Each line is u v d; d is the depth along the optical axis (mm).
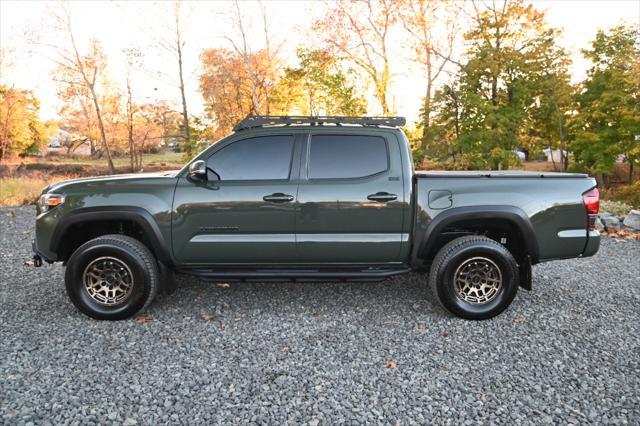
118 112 34344
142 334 3785
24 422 2547
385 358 3371
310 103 27141
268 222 4059
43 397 2816
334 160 4117
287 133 4160
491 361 3318
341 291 4934
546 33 19406
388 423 2580
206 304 4512
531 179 4047
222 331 3857
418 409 2711
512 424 2566
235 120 27688
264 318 4152
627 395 2857
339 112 23922
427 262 4262
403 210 4027
